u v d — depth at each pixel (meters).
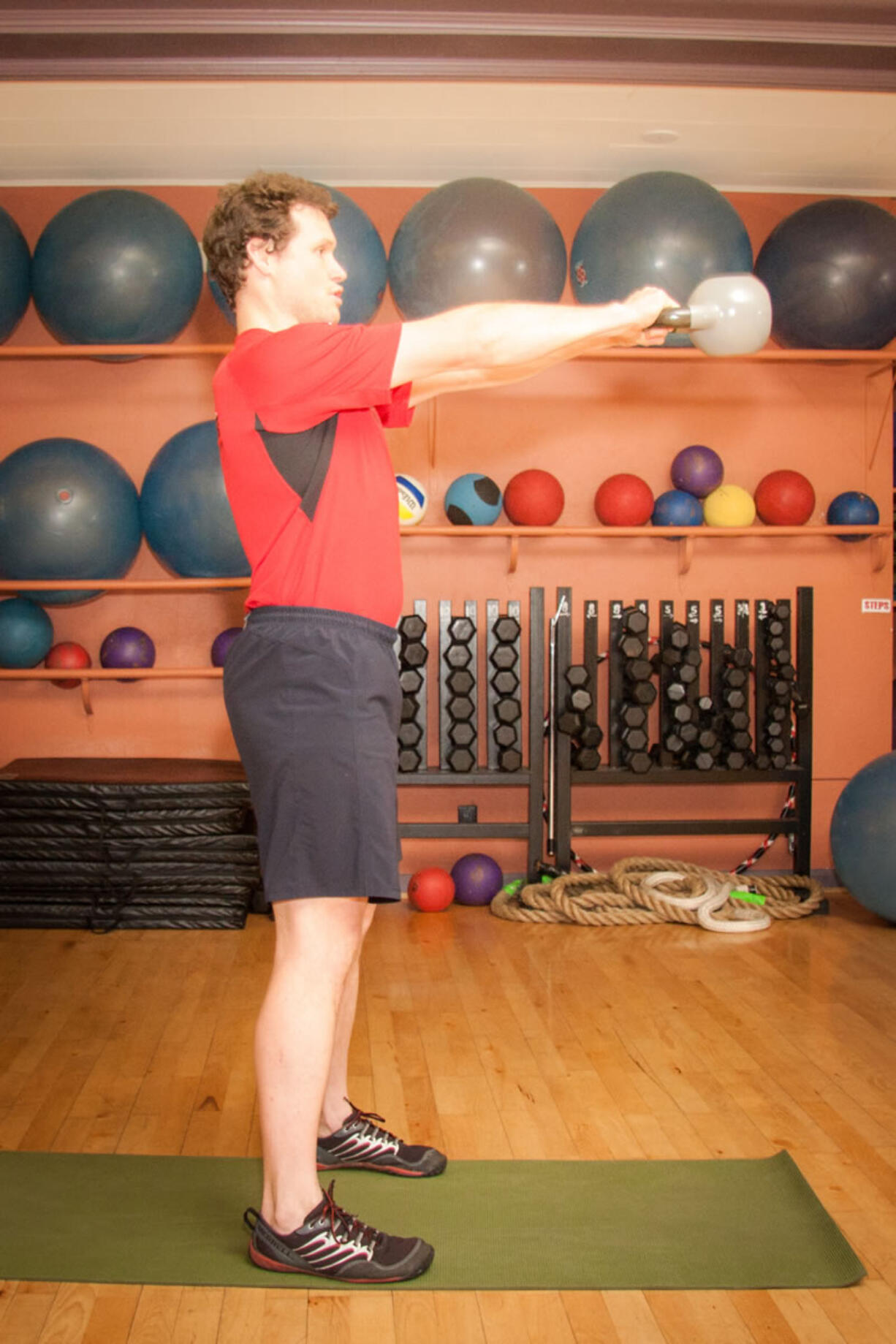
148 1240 1.92
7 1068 2.72
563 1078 2.66
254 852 4.03
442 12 3.37
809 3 3.34
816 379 4.52
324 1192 1.82
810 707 4.34
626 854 4.55
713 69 3.62
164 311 3.88
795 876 4.33
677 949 3.74
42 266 3.84
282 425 1.65
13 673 4.10
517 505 4.17
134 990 3.32
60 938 3.87
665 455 4.48
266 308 1.79
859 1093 2.57
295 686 1.69
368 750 1.71
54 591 3.96
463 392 4.42
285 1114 1.76
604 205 3.88
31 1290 1.77
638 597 4.49
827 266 3.96
